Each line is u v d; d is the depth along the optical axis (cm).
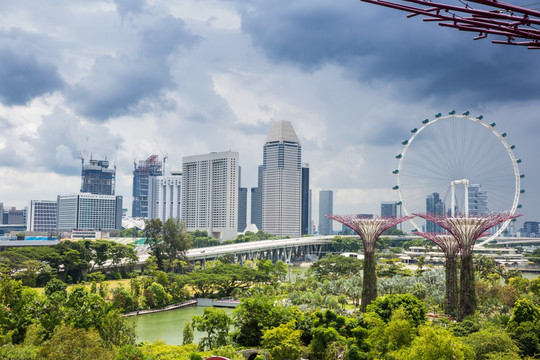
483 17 4062
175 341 16538
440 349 9969
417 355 10125
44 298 14075
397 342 11969
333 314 13500
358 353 11481
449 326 13862
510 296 19162
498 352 10725
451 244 17750
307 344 13438
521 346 11650
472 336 11494
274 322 14000
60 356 9519
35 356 10000
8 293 13788
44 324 12725
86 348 9756
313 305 18138
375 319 13138
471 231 15912
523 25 4203
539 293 19350
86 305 12800
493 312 18262
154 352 11731
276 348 12025
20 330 13038
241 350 13125
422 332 10488
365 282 16475
